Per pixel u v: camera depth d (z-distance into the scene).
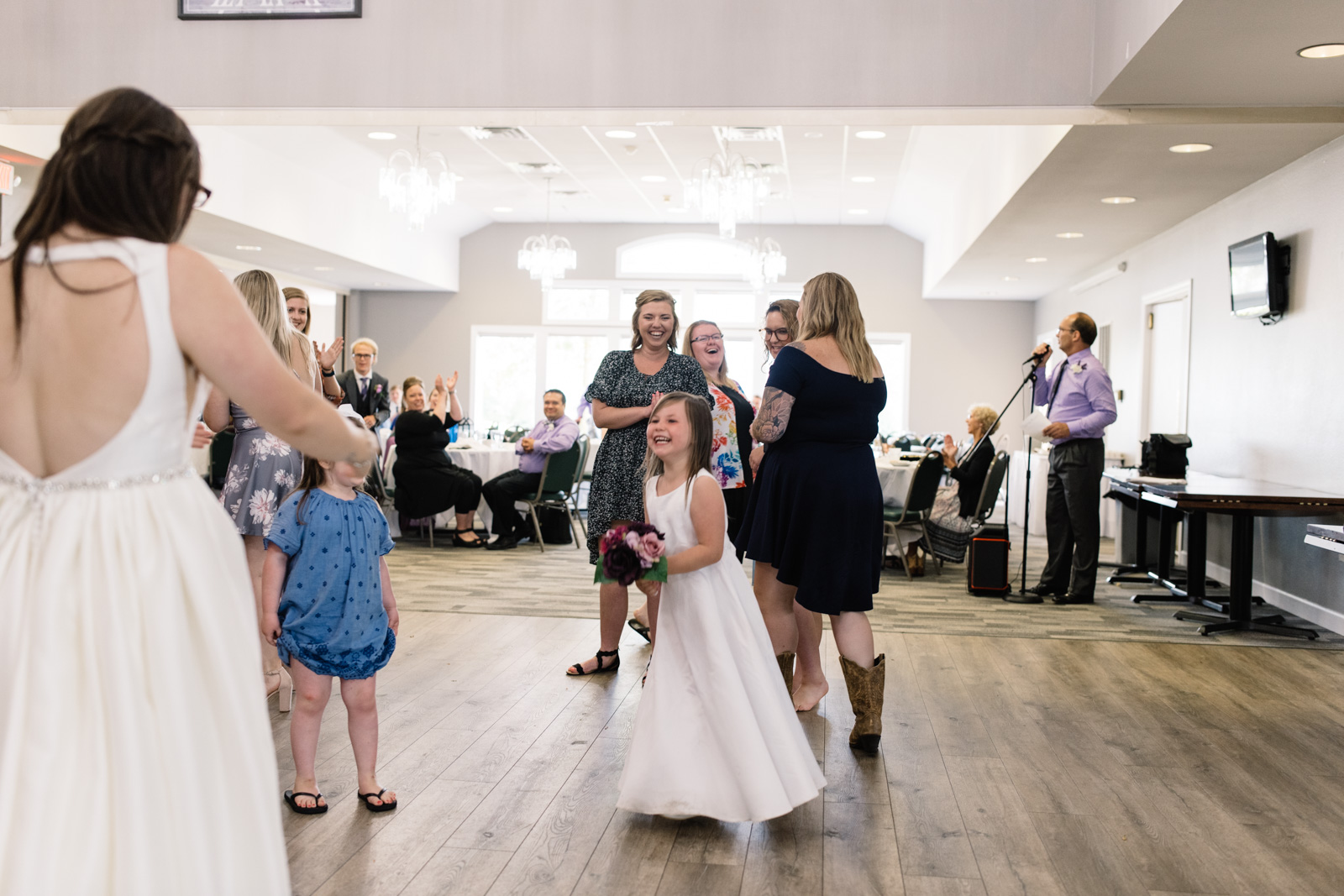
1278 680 4.38
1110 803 2.96
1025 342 14.05
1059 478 6.31
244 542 3.61
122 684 1.23
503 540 8.20
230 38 5.13
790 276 14.39
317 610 2.71
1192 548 6.19
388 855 2.53
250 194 9.42
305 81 5.11
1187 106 4.82
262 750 1.35
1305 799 3.02
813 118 4.87
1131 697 4.09
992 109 4.80
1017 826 2.78
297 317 4.27
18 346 1.25
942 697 4.05
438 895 2.33
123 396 1.26
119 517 1.26
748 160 10.46
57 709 1.21
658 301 4.12
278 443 3.58
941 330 14.16
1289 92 4.62
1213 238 7.30
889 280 14.23
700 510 2.74
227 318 1.29
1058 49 4.78
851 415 3.33
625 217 14.20
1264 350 6.41
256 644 1.39
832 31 4.86
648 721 2.76
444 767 3.15
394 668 4.33
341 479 2.71
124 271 1.25
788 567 3.36
